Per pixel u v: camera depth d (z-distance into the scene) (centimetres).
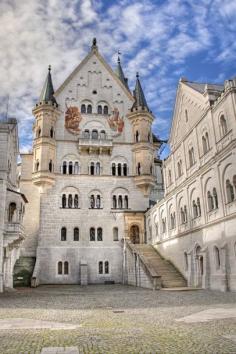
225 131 3219
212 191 3344
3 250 3578
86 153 5853
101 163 5847
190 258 3747
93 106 6150
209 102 3547
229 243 2942
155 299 2459
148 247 5216
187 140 4200
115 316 1628
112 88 6309
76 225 5447
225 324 1340
